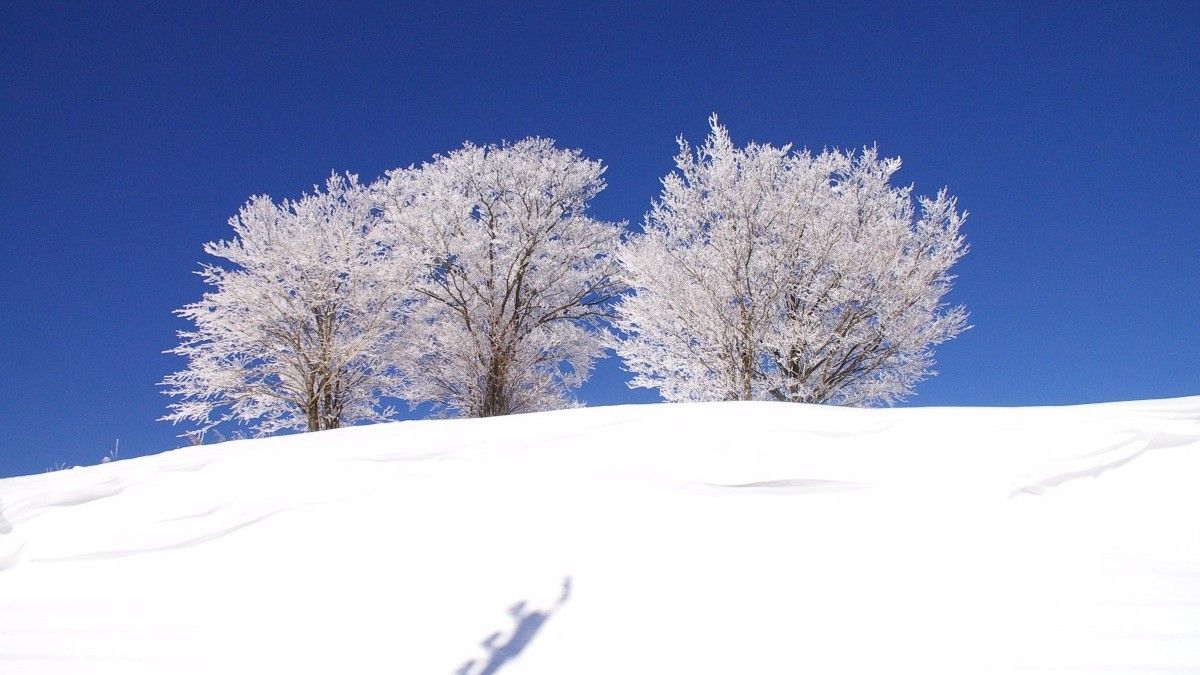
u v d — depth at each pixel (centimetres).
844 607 227
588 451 420
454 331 1574
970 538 281
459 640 217
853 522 302
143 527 347
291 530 328
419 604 245
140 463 501
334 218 1506
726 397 1128
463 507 342
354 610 243
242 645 222
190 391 1328
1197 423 403
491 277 1634
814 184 1177
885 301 1134
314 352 1395
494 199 1691
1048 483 338
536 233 1692
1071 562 255
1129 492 324
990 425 430
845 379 1183
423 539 306
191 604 258
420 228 1538
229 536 328
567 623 225
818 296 1137
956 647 199
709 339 1148
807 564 262
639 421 480
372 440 491
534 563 275
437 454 439
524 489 362
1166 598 224
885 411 490
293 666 206
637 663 198
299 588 266
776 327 1145
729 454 399
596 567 268
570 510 330
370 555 293
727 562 267
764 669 192
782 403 531
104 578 290
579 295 1756
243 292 1340
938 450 390
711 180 1184
